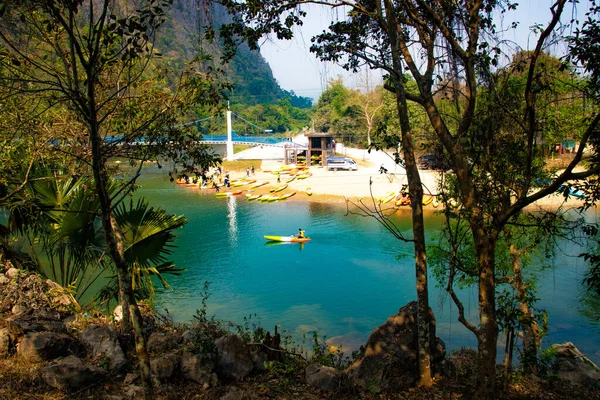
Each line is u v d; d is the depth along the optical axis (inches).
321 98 4266.7
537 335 504.1
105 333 343.9
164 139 319.6
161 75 336.8
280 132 5684.1
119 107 340.5
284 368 376.8
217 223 1717.5
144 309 428.5
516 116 315.6
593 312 829.8
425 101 333.7
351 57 433.4
